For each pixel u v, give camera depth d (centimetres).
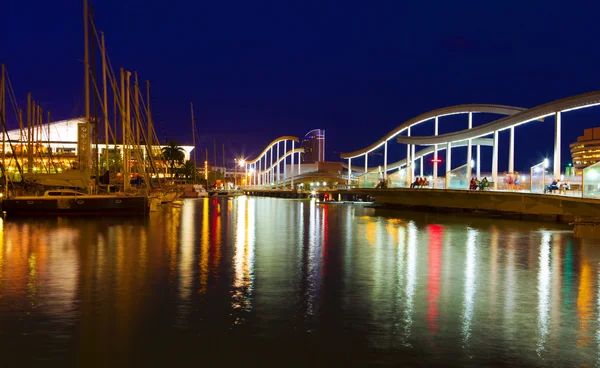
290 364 1249
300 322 1547
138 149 6988
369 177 10825
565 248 3114
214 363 1253
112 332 1449
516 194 5341
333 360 1272
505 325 1526
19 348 1330
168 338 1408
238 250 2933
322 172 19500
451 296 1855
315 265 2458
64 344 1358
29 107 7388
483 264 2520
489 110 7506
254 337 1421
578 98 4803
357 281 2095
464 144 8581
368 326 1512
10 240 3256
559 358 1288
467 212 6912
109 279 2097
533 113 5466
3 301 1745
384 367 1234
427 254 2842
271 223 4953
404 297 1838
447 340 1402
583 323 1547
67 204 4941
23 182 5550
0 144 8394
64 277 2127
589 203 4312
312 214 6531
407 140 9150
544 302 1778
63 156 8738
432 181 8419
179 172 14775
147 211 5241
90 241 3244
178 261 2530
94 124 5497
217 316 1599
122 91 6369
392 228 4494
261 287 1978
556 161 5059
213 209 7425
